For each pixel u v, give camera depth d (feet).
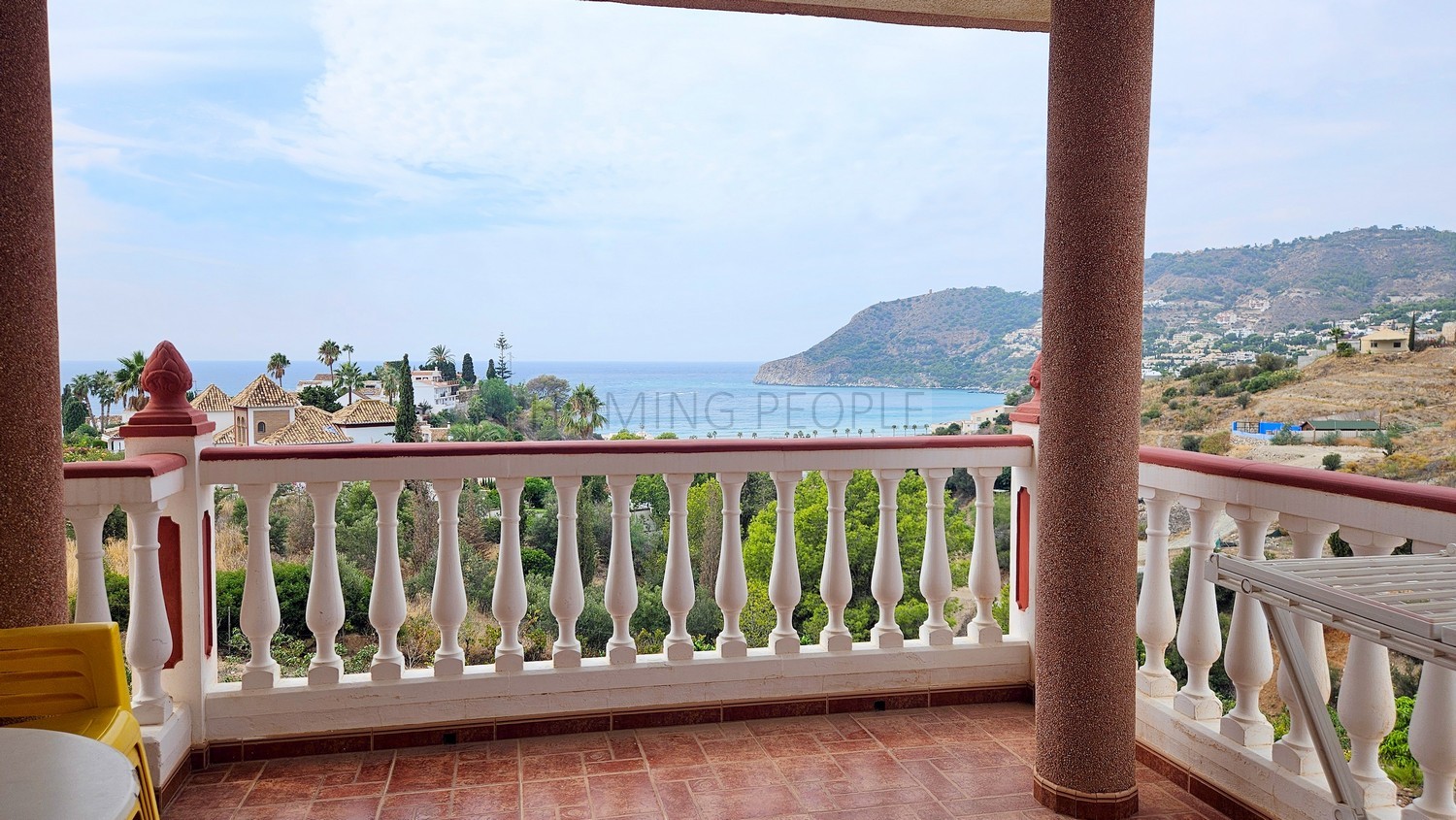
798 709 12.01
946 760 10.59
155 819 6.53
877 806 9.35
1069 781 9.06
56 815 3.61
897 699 12.33
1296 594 5.56
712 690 11.78
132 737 6.35
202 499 10.43
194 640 10.26
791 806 9.35
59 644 6.51
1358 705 7.58
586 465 11.24
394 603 10.93
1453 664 4.47
